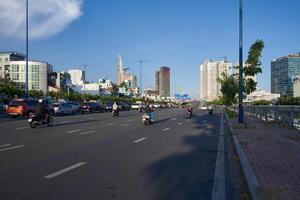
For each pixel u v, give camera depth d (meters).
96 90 145.38
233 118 39.72
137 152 13.77
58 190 7.94
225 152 14.26
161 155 13.15
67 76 159.88
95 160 11.76
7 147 14.53
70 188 8.12
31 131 22.02
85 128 24.66
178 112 64.38
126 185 8.53
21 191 7.80
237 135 19.14
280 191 7.50
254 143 15.56
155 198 7.51
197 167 10.96
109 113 54.84
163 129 24.98
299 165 10.39
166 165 11.20
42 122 25.41
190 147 15.55
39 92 93.19
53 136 19.06
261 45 28.39
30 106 38.94
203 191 8.17
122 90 158.25
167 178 9.39
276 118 27.97
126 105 75.94
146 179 9.20
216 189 8.37
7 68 144.62
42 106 25.66
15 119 36.59
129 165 11.04
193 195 7.82
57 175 9.40
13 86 77.75
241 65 28.52
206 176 9.73
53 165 10.74
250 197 7.38
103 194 7.70
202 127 27.56
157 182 8.92
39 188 8.08
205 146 15.98
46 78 144.75
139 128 25.48
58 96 96.56
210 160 12.24
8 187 8.12
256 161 11.03
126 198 7.45
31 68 140.75
